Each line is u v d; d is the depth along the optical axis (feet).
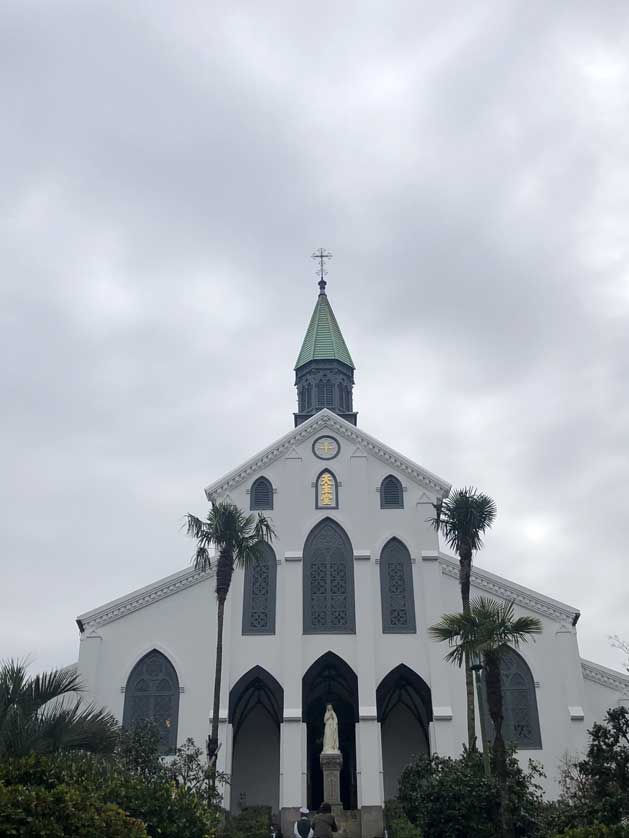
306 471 151.23
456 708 134.10
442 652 136.67
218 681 108.68
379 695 136.87
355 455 151.43
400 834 99.35
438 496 149.38
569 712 132.36
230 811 131.64
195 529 113.29
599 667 137.90
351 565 144.25
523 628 84.07
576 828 67.10
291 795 127.13
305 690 136.67
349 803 147.64
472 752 96.37
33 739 61.67
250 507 148.36
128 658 137.28
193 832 59.26
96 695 134.21
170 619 139.95
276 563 143.84
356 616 139.23
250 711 146.61
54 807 47.29
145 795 59.06
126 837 49.52
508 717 133.59
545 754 130.31
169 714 133.90
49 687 66.74
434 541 145.59
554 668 136.05
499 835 82.69
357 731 131.75
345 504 148.66
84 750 68.74
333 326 207.31
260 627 139.74
